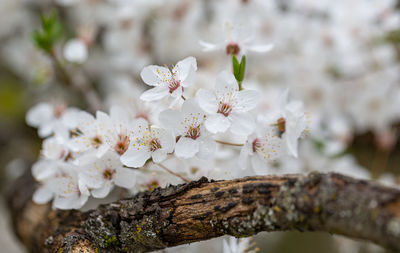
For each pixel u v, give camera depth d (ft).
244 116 1.39
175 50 2.10
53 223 1.54
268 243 2.33
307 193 1.28
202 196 1.36
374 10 2.04
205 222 1.35
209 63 1.99
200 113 1.38
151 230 1.38
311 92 2.15
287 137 1.43
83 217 1.49
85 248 1.42
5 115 2.80
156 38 2.07
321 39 2.09
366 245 2.12
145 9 1.95
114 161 1.43
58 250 1.45
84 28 1.94
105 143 1.42
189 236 1.37
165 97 1.42
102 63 2.53
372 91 2.16
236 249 1.50
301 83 2.15
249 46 1.56
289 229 1.31
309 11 2.13
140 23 2.01
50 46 1.83
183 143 1.38
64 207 1.46
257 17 1.94
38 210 1.65
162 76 1.40
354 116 2.21
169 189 1.38
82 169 1.43
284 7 2.32
